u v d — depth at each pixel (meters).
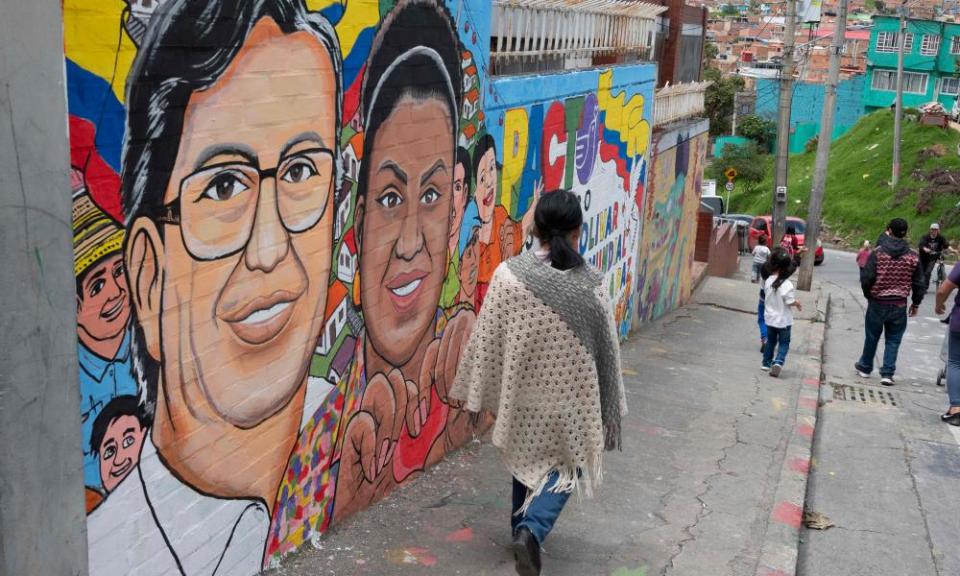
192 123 3.21
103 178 2.87
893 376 10.73
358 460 4.80
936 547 5.86
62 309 2.74
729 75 72.81
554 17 7.24
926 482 7.05
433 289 5.38
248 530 3.93
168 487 3.38
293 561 4.28
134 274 3.05
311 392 4.25
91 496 3.01
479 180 5.85
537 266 4.19
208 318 3.46
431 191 5.18
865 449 7.80
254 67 3.50
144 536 3.28
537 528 4.08
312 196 4.02
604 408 4.36
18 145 2.52
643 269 11.39
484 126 5.82
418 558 4.50
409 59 4.75
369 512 4.94
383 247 4.73
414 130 4.89
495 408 4.38
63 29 2.64
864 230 41.75
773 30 108.62
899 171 43.59
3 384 2.58
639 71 9.71
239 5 3.36
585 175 8.24
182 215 3.24
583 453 4.27
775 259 9.73
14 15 2.46
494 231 6.21
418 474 5.54
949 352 8.86
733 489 6.10
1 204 2.49
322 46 3.94
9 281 2.55
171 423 3.34
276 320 3.89
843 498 6.62
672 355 10.32
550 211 4.21
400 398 5.17
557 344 4.16
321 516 4.52
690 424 7.58
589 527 5.21
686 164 13.38
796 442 7.40
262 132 3.60
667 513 5.55
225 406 3.63
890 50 61.38
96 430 2.99
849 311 17.45
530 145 6.71
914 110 49.53
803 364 10.76
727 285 16.73
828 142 20.33
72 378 2.81
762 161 57.97
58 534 2.84
